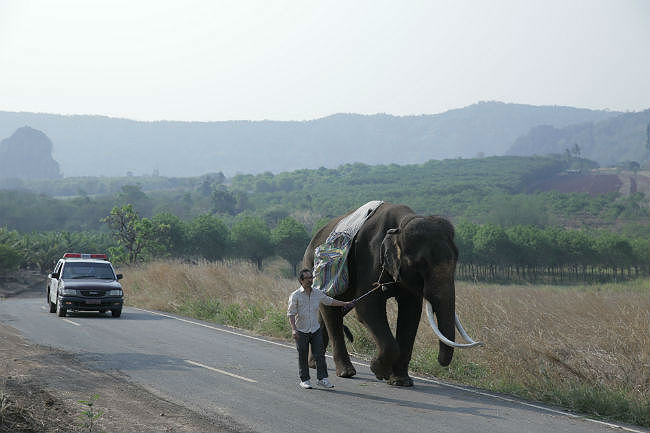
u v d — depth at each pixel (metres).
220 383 11.85
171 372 12.84
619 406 10.59
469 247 125.56
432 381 12.72
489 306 15.96
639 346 13.05
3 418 8.52
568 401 11.06
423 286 10.75
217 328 21.36
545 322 15.63
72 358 14.20
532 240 123.88
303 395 10.98
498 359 13.09
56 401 10.09
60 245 100.62
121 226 63.75
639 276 120.56
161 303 28.86
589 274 128.88
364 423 9.18
